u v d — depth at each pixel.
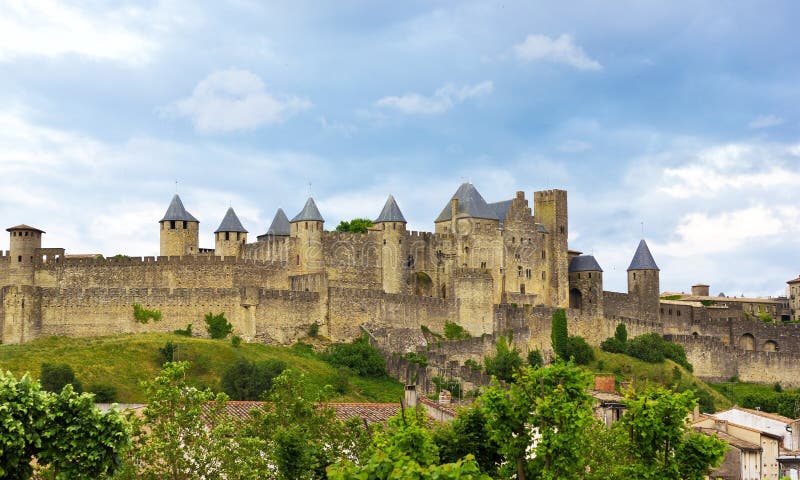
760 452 134.62
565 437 85.25
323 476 91.38
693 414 150.50
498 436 88.00
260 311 198.88
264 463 90.56
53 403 76.50
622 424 96.69
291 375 106.19
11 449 73.44
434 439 90.75
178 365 93.56
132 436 89.81
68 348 178.75
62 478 75.94
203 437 90.06
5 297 193.50
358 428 98.19
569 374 88.50
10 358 173.88
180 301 197.75
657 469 91.75
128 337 187.50
